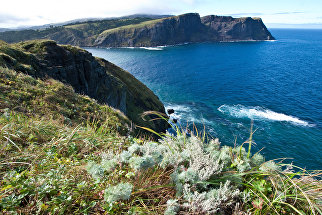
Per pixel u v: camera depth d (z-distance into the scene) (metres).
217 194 2.26
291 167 2.66
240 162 2.73
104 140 4.37
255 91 71.31
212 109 54.44
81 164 3.12
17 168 2.79
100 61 47.91
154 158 2.82
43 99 10.16
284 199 2.28
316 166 30.81
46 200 2.13
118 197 2.04
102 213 2.09
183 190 2.33
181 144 3.47
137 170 2.55
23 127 4.04
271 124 44.19
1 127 3.71
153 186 2.44
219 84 82.19
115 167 2.72
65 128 4.78
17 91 9.49
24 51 21.14
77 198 2.18
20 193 2.11
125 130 10.77
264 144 36.22
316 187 2.40
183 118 47.84
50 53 22.55
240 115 49.66
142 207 2.19
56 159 3.15
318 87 74.62
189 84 82.00
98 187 2.36
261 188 2.38
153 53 183.62
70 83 23.62
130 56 163.38
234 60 146.75
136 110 42.47
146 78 91.75
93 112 12.16
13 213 1.89
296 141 37.06
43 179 2.38
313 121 45.59
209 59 150.75
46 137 4.11
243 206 2.36
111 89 34.47
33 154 3.09
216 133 39.97
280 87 75.81
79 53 26.30
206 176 2.53
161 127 43.41
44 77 17.84
